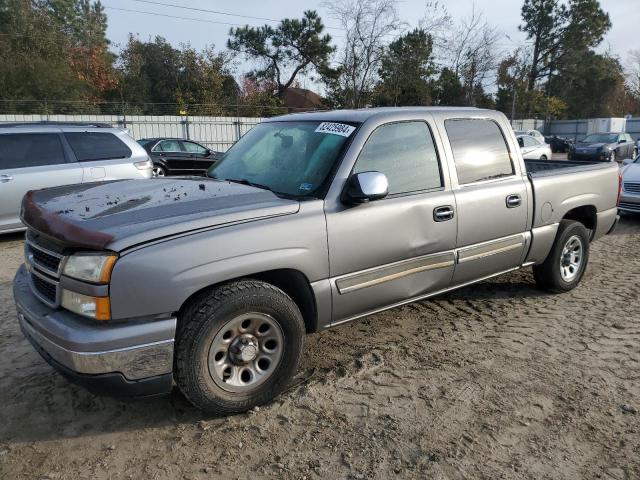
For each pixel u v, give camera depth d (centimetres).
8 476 270
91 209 312
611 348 418
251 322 312
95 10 4978
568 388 356
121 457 285
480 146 441
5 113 2541
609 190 570
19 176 759
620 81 5719
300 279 334
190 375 292
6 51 3044
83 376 271
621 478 270
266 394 325
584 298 538
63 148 802
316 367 386
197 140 2573
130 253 271
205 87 3588
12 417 321
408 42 3231
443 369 381
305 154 372
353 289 354
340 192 344
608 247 791
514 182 459
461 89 3531
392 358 398
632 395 348
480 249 432
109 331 269
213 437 301
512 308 508
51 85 2964
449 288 428
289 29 3947
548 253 514
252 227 306
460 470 274
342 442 297
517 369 382
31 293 324
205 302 292
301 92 4694
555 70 5441
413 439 299
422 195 387
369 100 3131
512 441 299
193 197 330
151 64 4334
